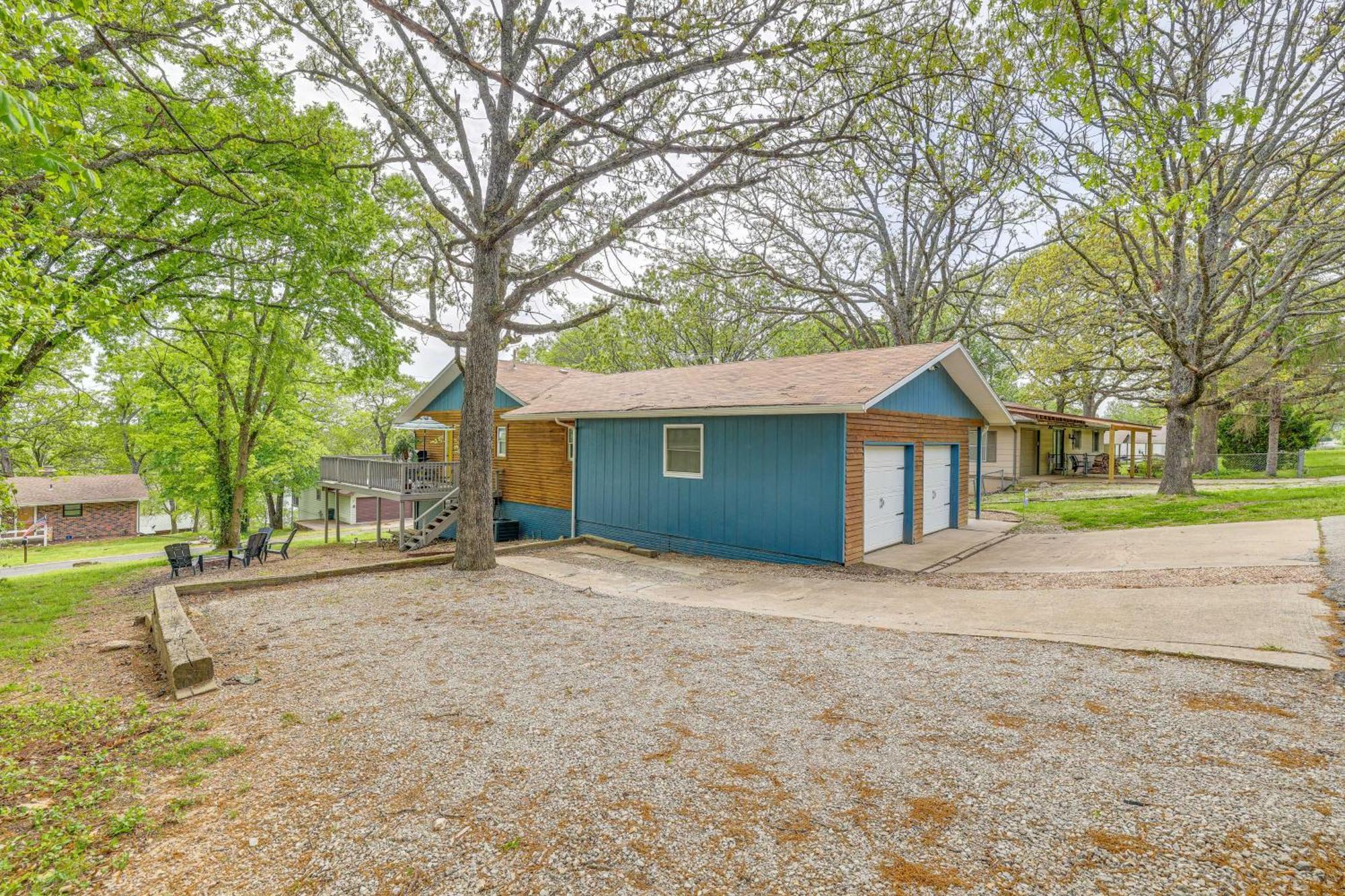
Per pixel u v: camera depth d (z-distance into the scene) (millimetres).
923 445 11422
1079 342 18562
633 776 3020
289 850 2520
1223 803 2527
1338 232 11008
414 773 3129
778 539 9711
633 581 8477
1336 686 3607
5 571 18938
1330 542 7457
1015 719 3475
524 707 3961
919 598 6957
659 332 15516
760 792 2830
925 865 2250
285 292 12391
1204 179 10008
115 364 14305
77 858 2508
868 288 22422
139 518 35406
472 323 9383
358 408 31297
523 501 16141
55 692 4668
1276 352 15922
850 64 7262
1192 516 11086
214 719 3928
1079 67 5906
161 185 9922
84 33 7727
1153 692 3740
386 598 7457
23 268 5449
